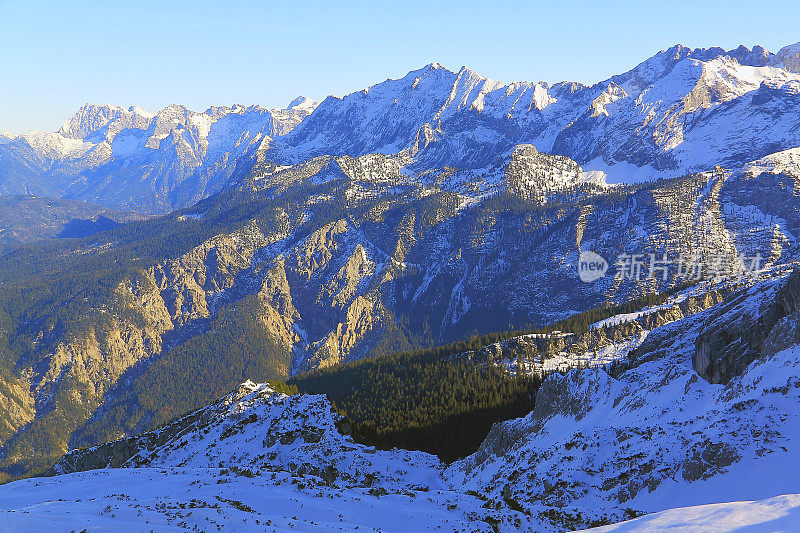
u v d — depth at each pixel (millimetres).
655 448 103312
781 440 93688
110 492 107812
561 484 107062
